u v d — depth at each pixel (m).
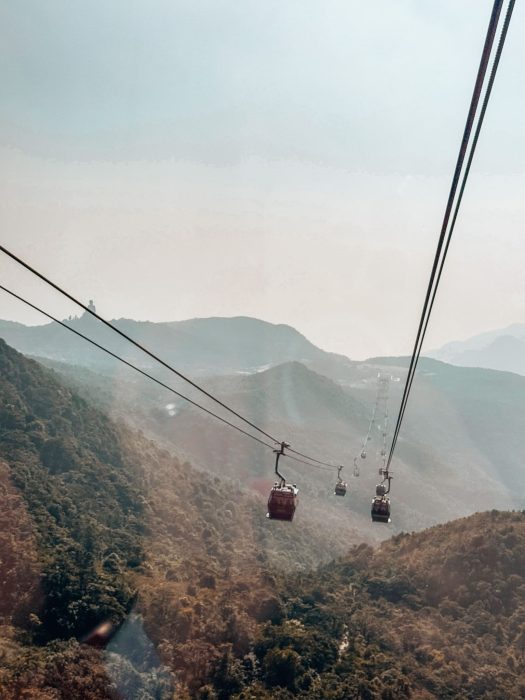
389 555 145.88
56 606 88.94
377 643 96.81
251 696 77.31
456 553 126.69
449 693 81.12
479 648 97.12
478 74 9.24
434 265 12.92
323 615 104.12
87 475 159.12
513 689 81.44
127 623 88.31
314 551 198.62
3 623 84.88
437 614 110.81
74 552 109.25
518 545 124.62
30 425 166.75
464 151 10.56
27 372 190.38
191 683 80.19
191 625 89.56
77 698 70.31
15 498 124.94
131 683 75.25
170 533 155.12
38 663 73.69
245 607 101.56
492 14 8.55
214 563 142.50
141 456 193.62
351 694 78.25
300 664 84.69
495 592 114.06
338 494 69.75
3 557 97.62
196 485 199.25
